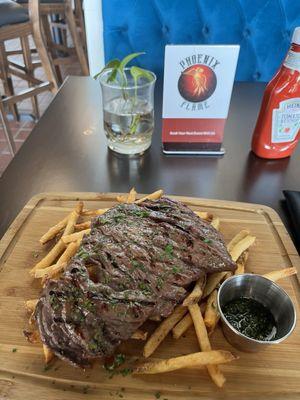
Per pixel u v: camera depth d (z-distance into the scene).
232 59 0.35
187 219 0.29
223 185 0.39
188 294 0.26
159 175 0.40
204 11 0.58
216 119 0.40
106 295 0.23
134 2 0.57
